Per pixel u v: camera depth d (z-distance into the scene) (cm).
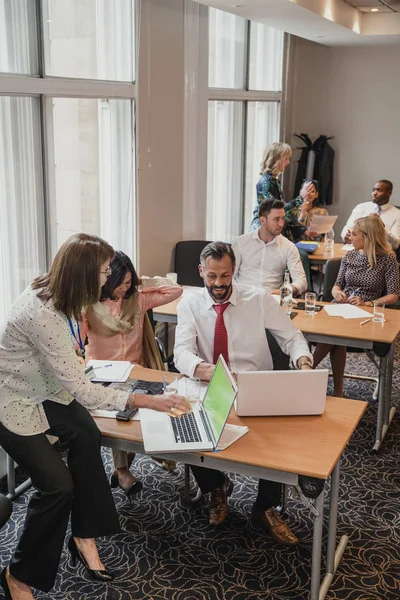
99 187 471
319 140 859
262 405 281
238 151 708
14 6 372
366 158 864
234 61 673
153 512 348
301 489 247
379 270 474
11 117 382
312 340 405
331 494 290
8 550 315
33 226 411
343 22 639
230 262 322
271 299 335
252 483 380
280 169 577
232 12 544
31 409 264
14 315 254
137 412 287
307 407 283
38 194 412
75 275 246
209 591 289
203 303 337
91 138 456
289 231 626
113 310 341
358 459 409
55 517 260
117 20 462
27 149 398
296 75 866
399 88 831
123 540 324
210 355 339
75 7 420
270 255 494
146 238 523
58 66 412
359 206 720
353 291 482
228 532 332
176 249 561
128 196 502
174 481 381
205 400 288
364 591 291
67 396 275
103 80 454
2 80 361
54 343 251
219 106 657
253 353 334
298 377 278
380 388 408
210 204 667
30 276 414
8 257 396
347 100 855
